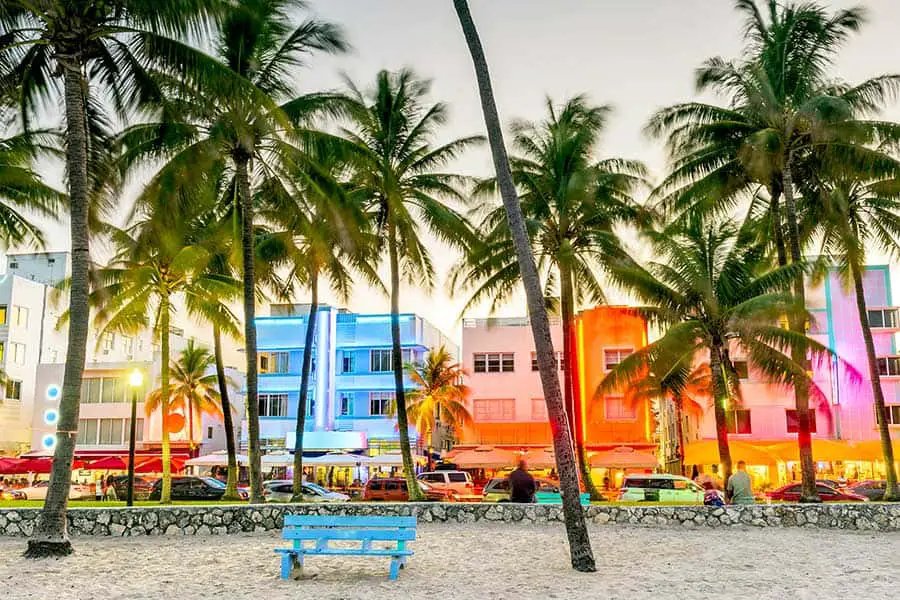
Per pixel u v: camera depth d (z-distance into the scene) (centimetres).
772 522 1973
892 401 4772
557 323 5197
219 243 2927
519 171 2992
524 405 5097
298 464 2920
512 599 1027
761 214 2984
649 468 4722
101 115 1839
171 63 1703
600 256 2984
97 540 1750
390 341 5466
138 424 5828
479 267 2964
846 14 2530
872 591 1073
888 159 2412
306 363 2995
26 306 6331
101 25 1636
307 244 2811
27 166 2442
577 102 3088
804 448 2438
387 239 3053
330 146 2294
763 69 2564
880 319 4891
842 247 2764
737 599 1014
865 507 1939
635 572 1252
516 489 2133
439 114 2981
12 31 1619
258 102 1770
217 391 6050
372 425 5362
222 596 1063
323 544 1243
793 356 2545
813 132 2380
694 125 2708
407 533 1211
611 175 2905
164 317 3028
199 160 2112
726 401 2780
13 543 1678
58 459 1505
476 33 1450
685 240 2778
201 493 3244
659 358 2612
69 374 1532
